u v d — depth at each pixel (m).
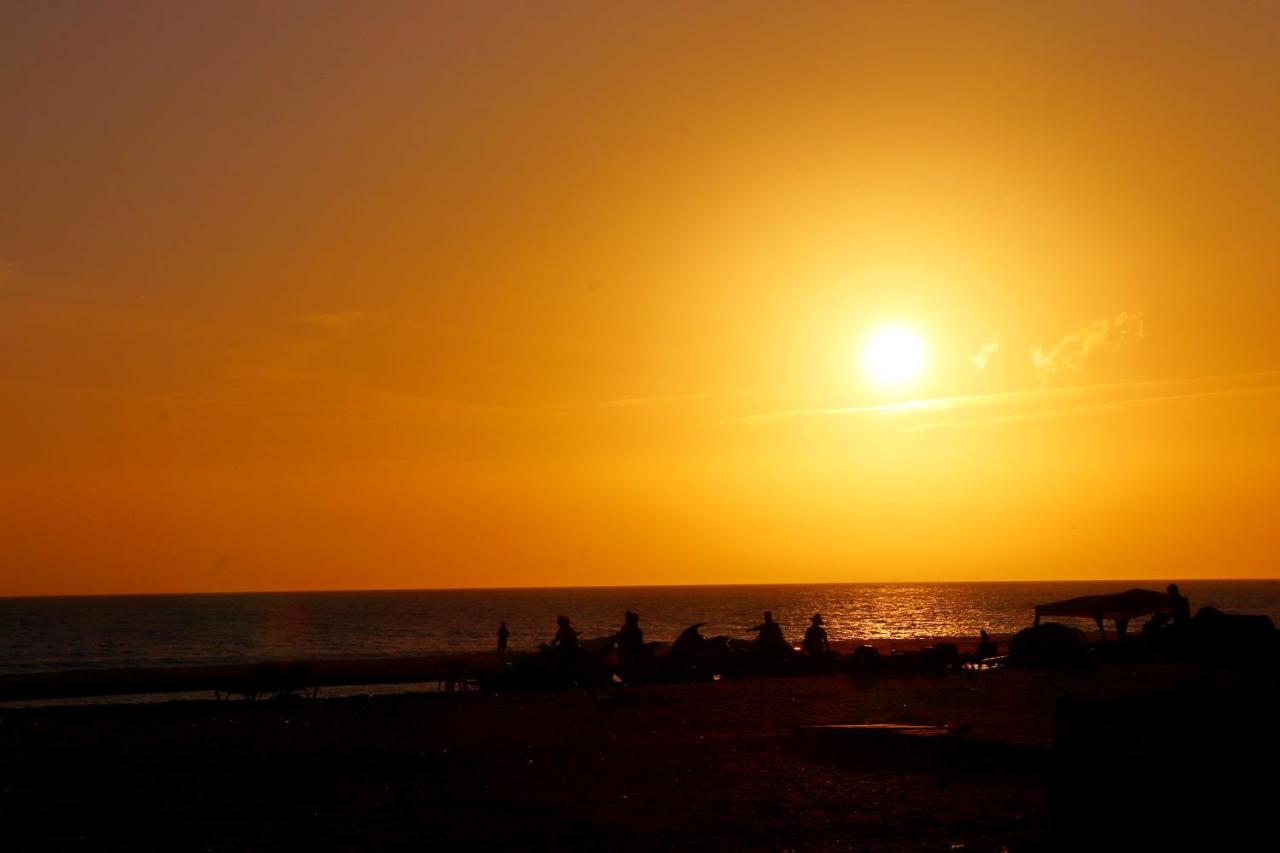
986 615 160.12
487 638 111.88
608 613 186.62
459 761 17.14
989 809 12.71
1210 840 8.53
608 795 14.10
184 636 129.00
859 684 28.92
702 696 26.98
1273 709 8.62
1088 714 9.10
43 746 19.33
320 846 11.42
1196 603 171.50
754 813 12.77
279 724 22.61
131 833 12.12
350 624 157.00
